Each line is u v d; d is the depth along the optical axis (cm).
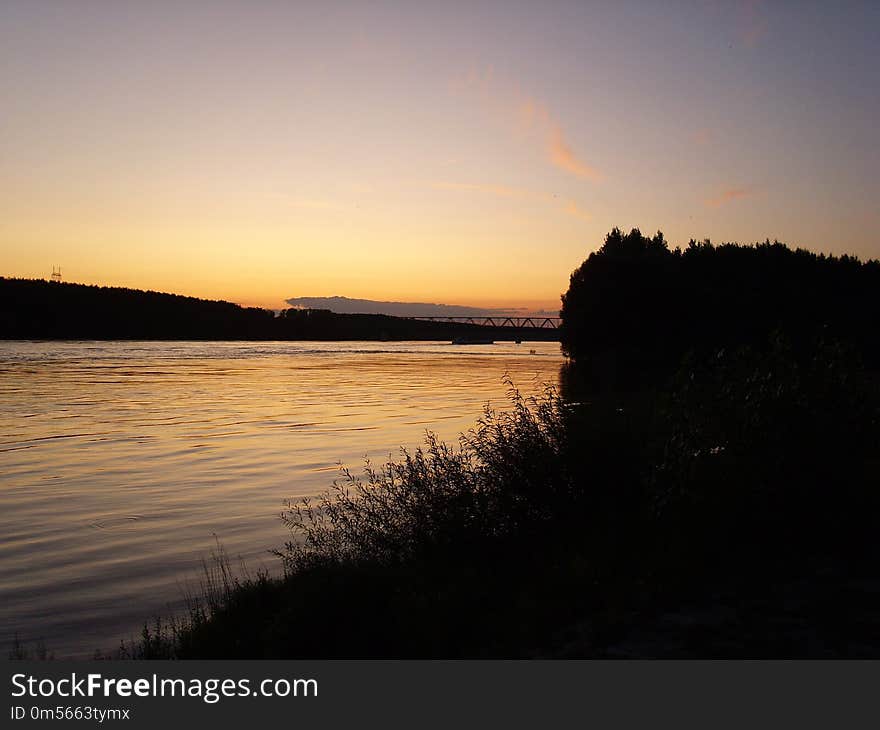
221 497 1881
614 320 7950
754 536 898
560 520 1014
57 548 1401
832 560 831
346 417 3959
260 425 3619
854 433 920
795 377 947
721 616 684
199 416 4072
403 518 1041
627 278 8069
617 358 7719
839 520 891
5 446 2914
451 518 997
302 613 732
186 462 2494
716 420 942
